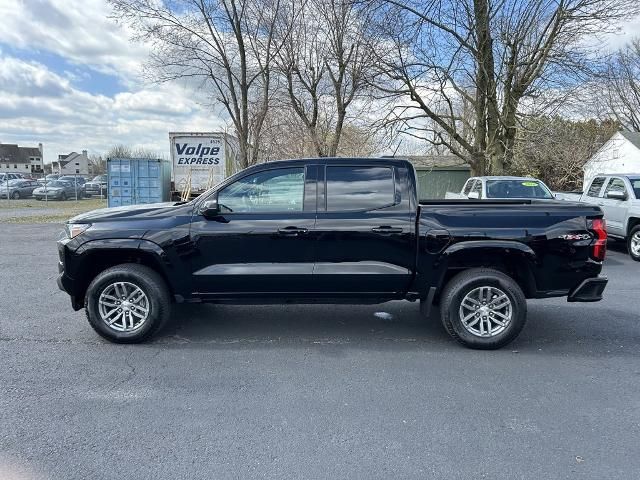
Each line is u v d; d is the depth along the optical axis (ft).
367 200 15.24
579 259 14.83
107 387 12.12
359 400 11.50
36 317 18.17
